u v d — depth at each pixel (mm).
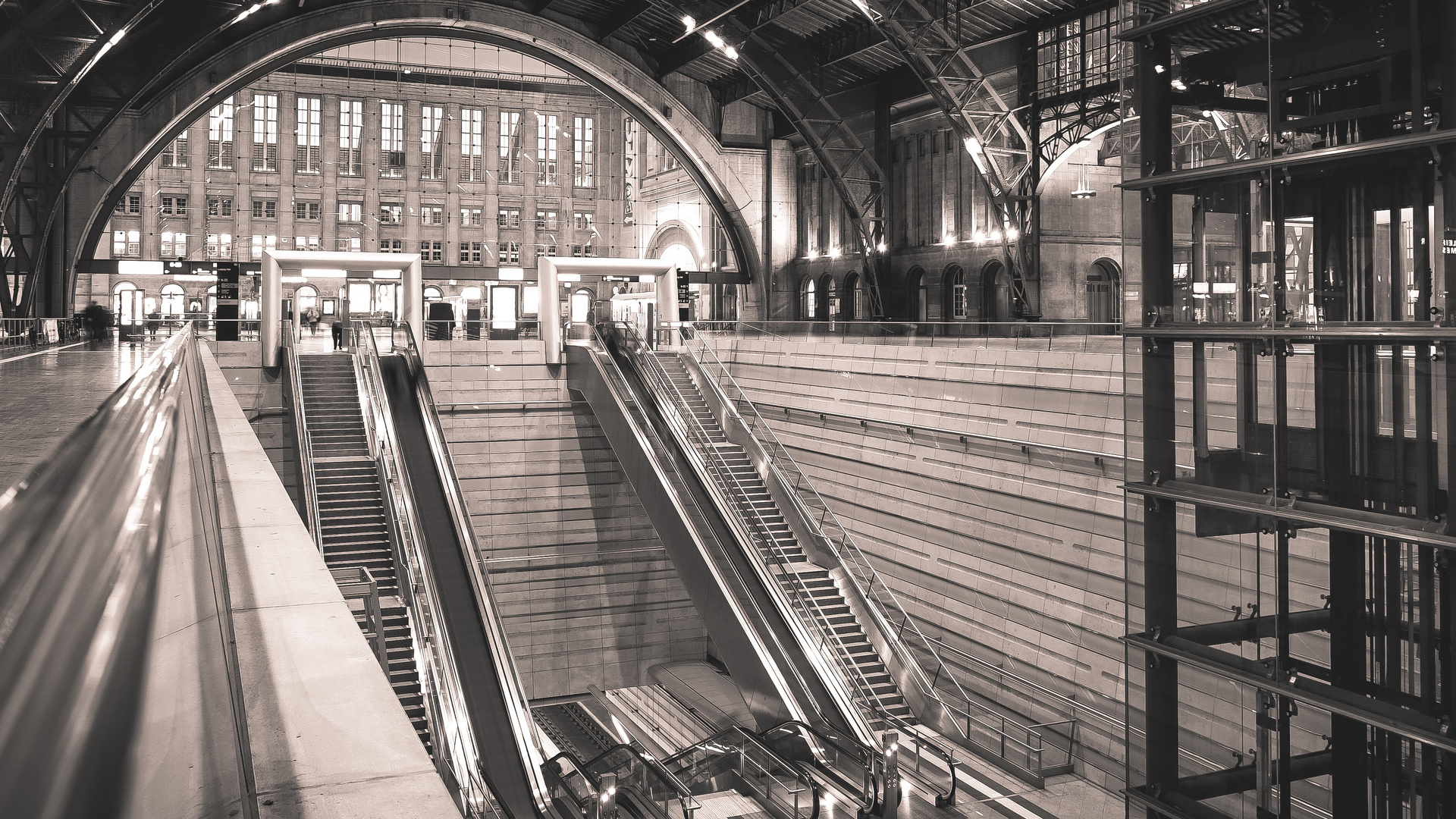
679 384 34438
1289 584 7234
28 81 33812
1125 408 8531
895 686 23203
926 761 19078
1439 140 6148
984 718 21578
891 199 44281
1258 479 7461
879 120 44125
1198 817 7758
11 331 34125
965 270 40125
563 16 47312
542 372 35781
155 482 1821
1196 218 7926
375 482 25031
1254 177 7473
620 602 35562
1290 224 7191
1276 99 7246
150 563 1312
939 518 25125
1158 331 8211
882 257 44531
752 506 27766
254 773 1957
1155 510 8281
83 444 1825
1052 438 21656
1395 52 6500
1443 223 6223
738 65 43094
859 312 47094
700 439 30094
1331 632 6938
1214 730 7727
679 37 44312
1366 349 6699
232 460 6395
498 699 18094
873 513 27984
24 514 1137
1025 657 21641
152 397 3051
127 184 43719
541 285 35875
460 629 19844
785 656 21781
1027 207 35812
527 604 34438
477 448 34875
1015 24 35562
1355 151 6621
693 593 24906
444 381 34562
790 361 33031
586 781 16625
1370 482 6703
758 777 20844
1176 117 8086
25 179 39875
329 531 23047
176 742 954
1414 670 6473
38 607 875
